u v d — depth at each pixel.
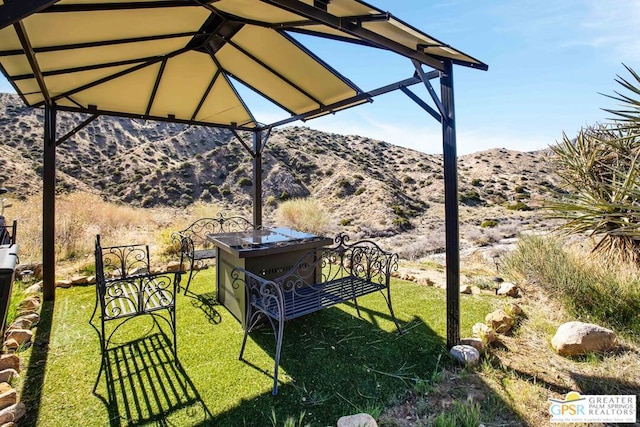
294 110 4.55
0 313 2.16
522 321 3.07
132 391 2.02
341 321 3.11
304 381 2.15
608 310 2.92
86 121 3.93
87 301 3.51
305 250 3.36
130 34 2.51
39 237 5.84
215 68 3.56
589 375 2.20
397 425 1.76
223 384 2.10
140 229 7.85
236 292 3.13
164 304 2.43
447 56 2.48
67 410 1.84
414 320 3.13
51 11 1.95
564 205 3.91
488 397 1.98
